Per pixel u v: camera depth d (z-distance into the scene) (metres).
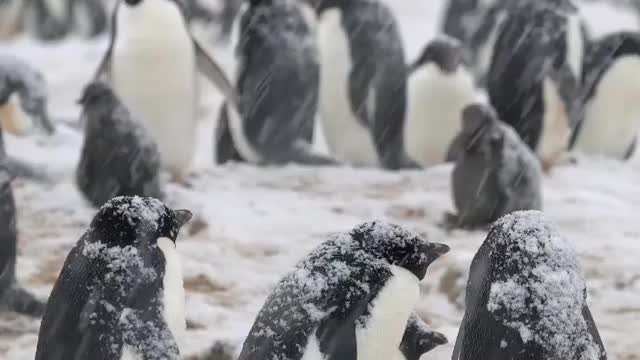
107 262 13.98
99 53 66.56
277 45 34.78
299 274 14.12
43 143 35.16
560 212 29.20
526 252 13.53
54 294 14.14
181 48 31.33
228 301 21.84
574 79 35.91
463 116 27.03
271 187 32.00
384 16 35.72
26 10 82.06
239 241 26.06
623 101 38.56
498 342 13.44
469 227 27.34
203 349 19.06
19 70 37.75
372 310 13.91
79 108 49.16
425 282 23.31
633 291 22.88
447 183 32.91
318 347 13.62
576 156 38.81
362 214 28.98
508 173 26.70
